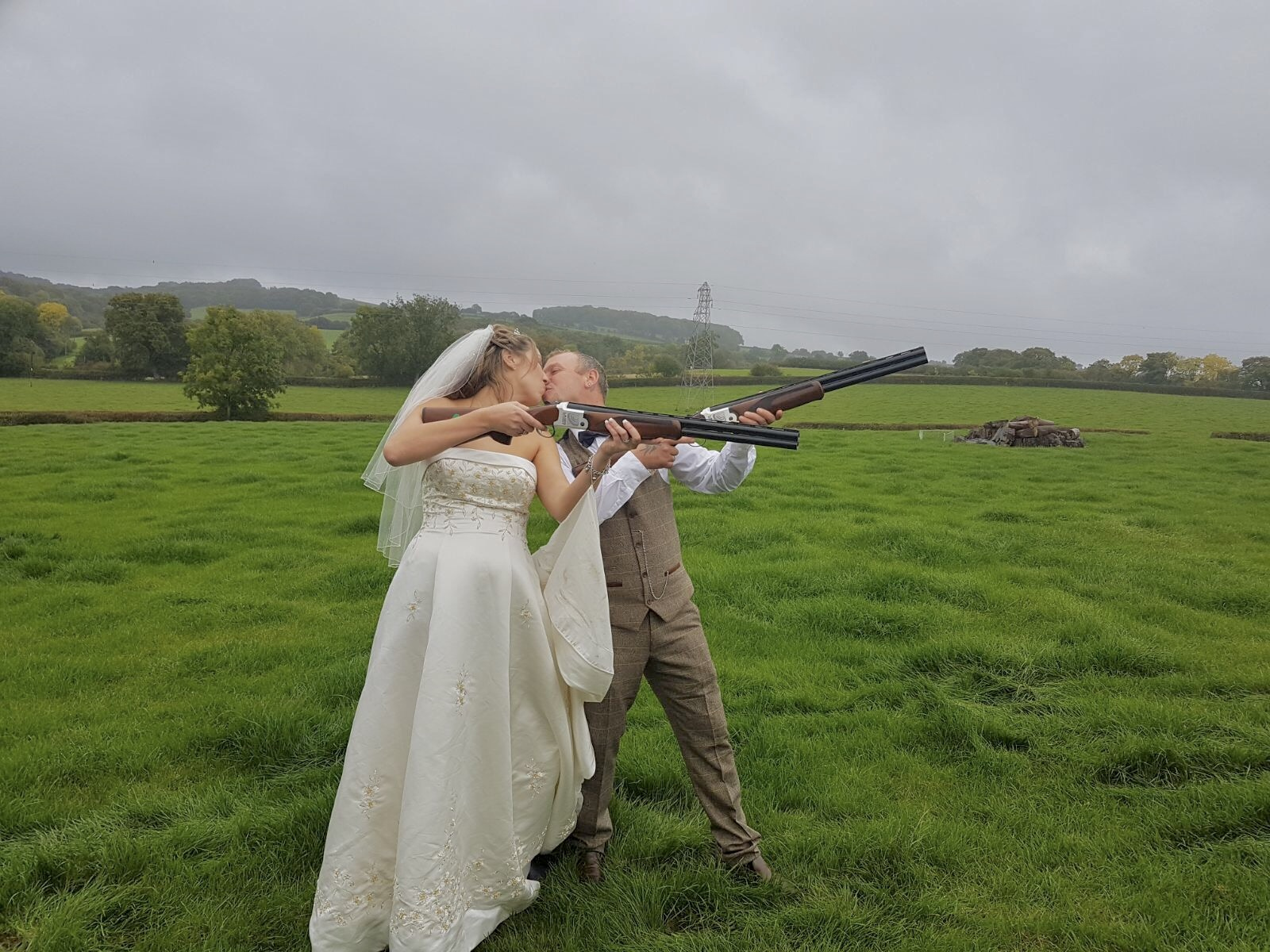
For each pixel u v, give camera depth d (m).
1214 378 107.56
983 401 54.91
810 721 5.00
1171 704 5.16
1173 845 3.60
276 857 3.42
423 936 2.58
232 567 9.16
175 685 5.61
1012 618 7.12
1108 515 12.83
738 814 3.31
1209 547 10.48
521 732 2.97
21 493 13.85
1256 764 4.30
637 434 2.83
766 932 2.96
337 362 84.00
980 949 2.89
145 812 3.80
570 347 3.43
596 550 2.99
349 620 7.22
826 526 11.30
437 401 3.05
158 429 28.14
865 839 3.55
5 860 3.33
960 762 4.46
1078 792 4.08
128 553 9.64
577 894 3.17
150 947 2.87
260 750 4.48
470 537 2.87
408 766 2.67
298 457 19.94
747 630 6.89
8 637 6.70
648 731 4.72
